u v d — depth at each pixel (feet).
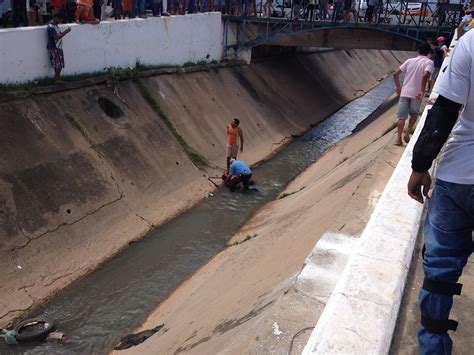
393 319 8.91
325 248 17.29
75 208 40.24
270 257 30.12
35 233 36.35
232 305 23.85
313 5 79.61
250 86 81.00
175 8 69.67
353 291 9.50
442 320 8.57
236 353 14.79
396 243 11.43
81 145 44.75
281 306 14.96
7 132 39.52
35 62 45.88
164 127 56.13
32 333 29.58
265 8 83.92
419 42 74.33
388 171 30.48
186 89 65.16
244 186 54.54
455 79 7.52
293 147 73.61
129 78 56.34
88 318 32.12
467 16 51.88
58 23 46.88
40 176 39.50
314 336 8.37
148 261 39.14
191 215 47.85
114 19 58.85
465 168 7.93
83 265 37.22
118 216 43.01
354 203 25.70
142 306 33.65
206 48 75.66
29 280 33.76
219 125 65.62
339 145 72.59
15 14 49.06
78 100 48.24
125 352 27.45
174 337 25.21
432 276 8.47
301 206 40.55
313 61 111.55
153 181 49.08
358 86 124.57
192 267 38.63
